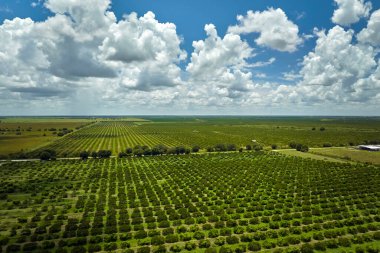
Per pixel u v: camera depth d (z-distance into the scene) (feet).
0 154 585.22
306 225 253.24
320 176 415.85
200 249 212.64
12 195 337.52
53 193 340.18
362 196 328.70
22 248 213.87
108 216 266.57
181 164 510.58
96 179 400.47
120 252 208.64
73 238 228.02
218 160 546.67
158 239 221.05
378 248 210.79
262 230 244.63
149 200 317.83
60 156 585.22
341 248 213.05
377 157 575.38
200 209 290.35
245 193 344.90
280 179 400.88
